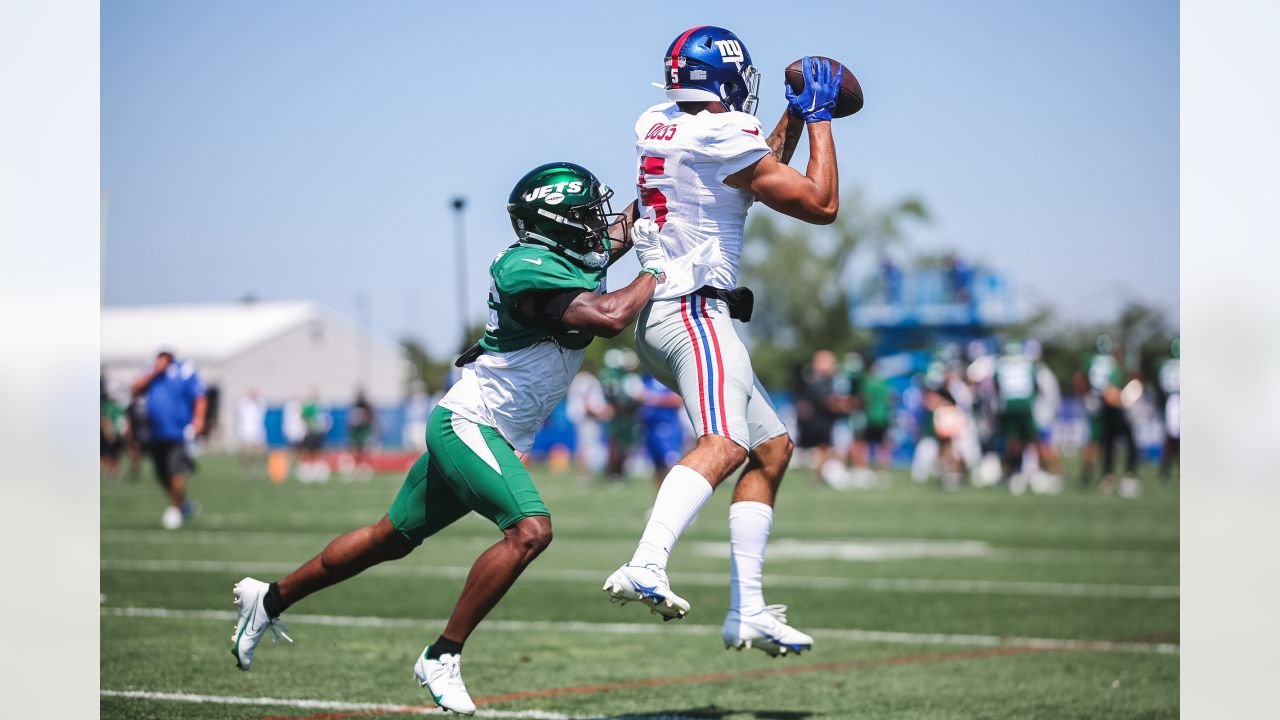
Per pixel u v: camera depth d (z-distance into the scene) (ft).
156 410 177.58
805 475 377.91
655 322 57.67
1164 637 88.12
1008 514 208.44
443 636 54.03
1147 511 215.10
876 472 368.27
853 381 312.71
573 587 115.14
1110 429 268.41
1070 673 75.56
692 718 63.10
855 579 120.26
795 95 58.49
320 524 183.21
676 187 57.52
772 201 56.59
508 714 63.67
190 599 103.86
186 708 64.03
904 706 66.33
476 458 54.80
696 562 136.36
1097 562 135.64
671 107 59.41
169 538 159.84
